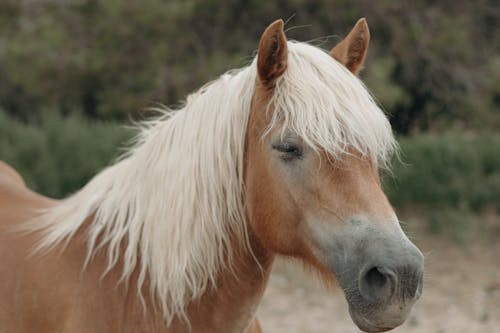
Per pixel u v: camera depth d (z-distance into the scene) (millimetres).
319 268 2414
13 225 2893
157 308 2508
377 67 10055
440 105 12258
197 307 2531
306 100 2324
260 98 2430
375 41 11383
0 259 2752
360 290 2162
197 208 2486
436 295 7395
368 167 2297
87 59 11297
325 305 7086
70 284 2570
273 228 2416
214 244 2500
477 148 10695
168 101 11078
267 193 2395
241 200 2516
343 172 2264
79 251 2631
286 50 2398
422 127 12648
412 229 9766
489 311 6898
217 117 2512
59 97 12016
